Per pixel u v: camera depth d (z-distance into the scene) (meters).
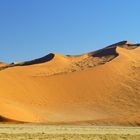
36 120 100.31
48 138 43.16
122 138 47.31
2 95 110.56
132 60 162.00
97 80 135.00
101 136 47.78
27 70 143.88
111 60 154.50
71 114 111.62
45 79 128.88
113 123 94.06
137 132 60.22
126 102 122.31
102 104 121.19
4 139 40.91
